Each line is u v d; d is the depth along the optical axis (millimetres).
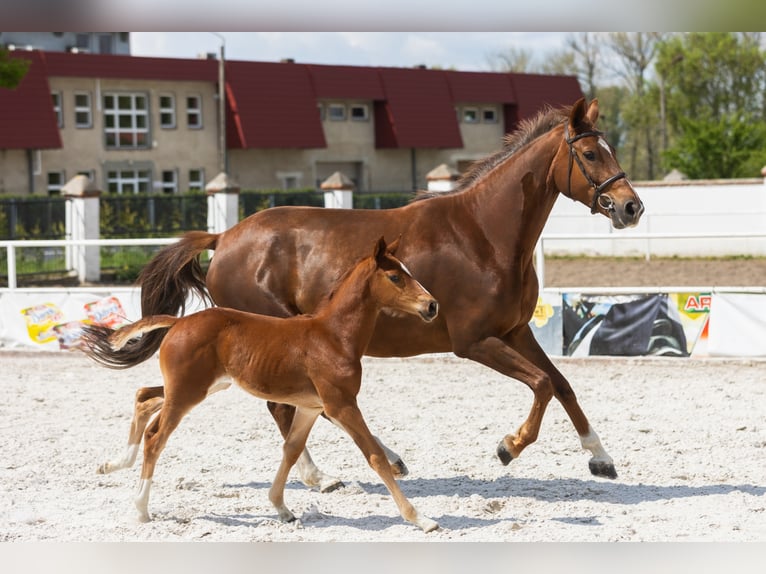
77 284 29891
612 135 90625
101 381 15859
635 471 10219
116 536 8148
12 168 48344
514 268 9523
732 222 35219
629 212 9266
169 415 8352
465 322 9469
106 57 51938
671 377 15312
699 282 26938
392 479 8227
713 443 11320
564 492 9492
